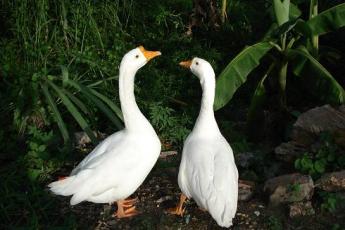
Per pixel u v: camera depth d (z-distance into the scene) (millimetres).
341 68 4211
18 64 3836
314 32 3404
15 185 3037
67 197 3006
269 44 3516
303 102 4070
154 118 3516
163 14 4574
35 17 3752
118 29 4273
